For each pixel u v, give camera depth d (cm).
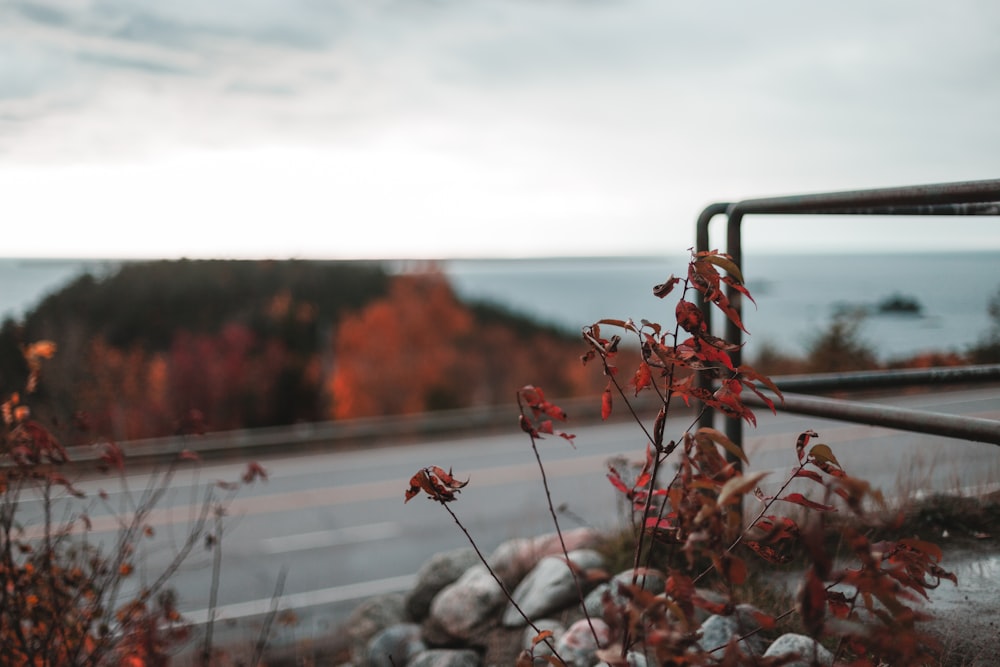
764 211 280
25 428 269
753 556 291
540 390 178
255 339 3372
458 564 444
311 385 3425
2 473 289
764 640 244
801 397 263
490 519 1019
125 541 336
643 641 132
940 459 362
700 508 134
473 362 4006
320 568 858
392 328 3878
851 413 241
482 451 1639
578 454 1492
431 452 1666
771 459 377
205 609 704
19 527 310
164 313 3186
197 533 372
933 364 516
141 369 2927
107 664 314
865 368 642
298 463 1595
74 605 306
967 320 507
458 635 376
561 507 399
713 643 246
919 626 231
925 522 296
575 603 344
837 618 141
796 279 2223
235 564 859
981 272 502
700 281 160
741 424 289
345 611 705
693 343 162
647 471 178
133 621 325
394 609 478
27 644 304
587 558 357
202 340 3206
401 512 1113
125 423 2739
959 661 212
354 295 3969
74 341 2591
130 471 1487
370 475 1433
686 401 167
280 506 1186
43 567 291
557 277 8306
